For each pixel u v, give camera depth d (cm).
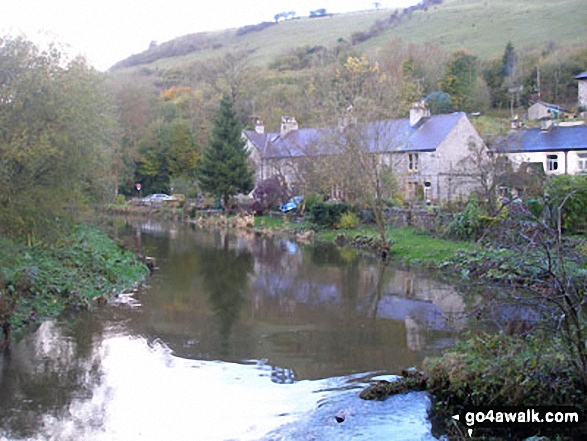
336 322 1579
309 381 1134
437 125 4153
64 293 1747
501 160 2861
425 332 1459
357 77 4853
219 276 2284
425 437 868
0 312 1359
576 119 4822
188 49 13275
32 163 1645
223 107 4938
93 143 1991
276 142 5512
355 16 13075
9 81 1680
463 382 947
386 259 2648
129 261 2339
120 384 1122
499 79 6488
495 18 9038
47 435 906
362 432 890
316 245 3231
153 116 6694
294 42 11612
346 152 3256
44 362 1241
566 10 8556
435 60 6556
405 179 4103
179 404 1026
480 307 955
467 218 2625
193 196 5622
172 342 1395
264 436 893
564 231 2258
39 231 1844
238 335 1459
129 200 6075
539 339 920
